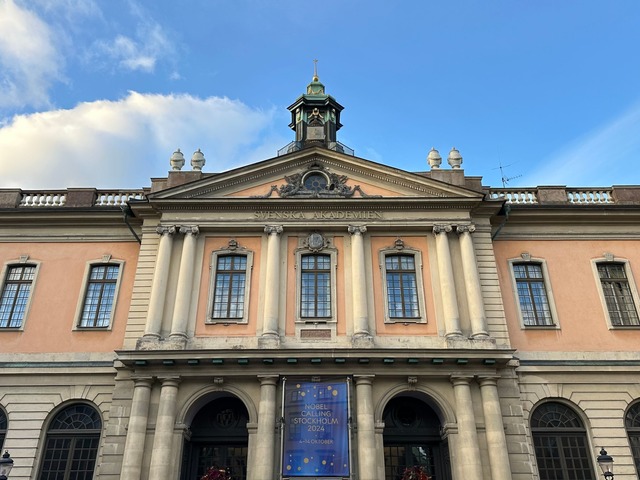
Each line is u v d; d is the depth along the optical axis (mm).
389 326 20844
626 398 20750
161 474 17984
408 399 20938
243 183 23234
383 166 23125
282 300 21234
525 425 19984
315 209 22672
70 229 24078
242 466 19984
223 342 20297
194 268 21844
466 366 19703
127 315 22219
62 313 22297
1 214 23812
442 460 20031
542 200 24484
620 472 19516
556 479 19609
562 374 21000
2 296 22859
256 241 22500
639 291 22922
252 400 19406
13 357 21344
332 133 31422
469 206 22656
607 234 23953
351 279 21625
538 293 22766
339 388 19328
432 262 22109
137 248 23656
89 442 20281
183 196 22609
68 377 21109
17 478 19516
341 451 18484
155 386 19609
